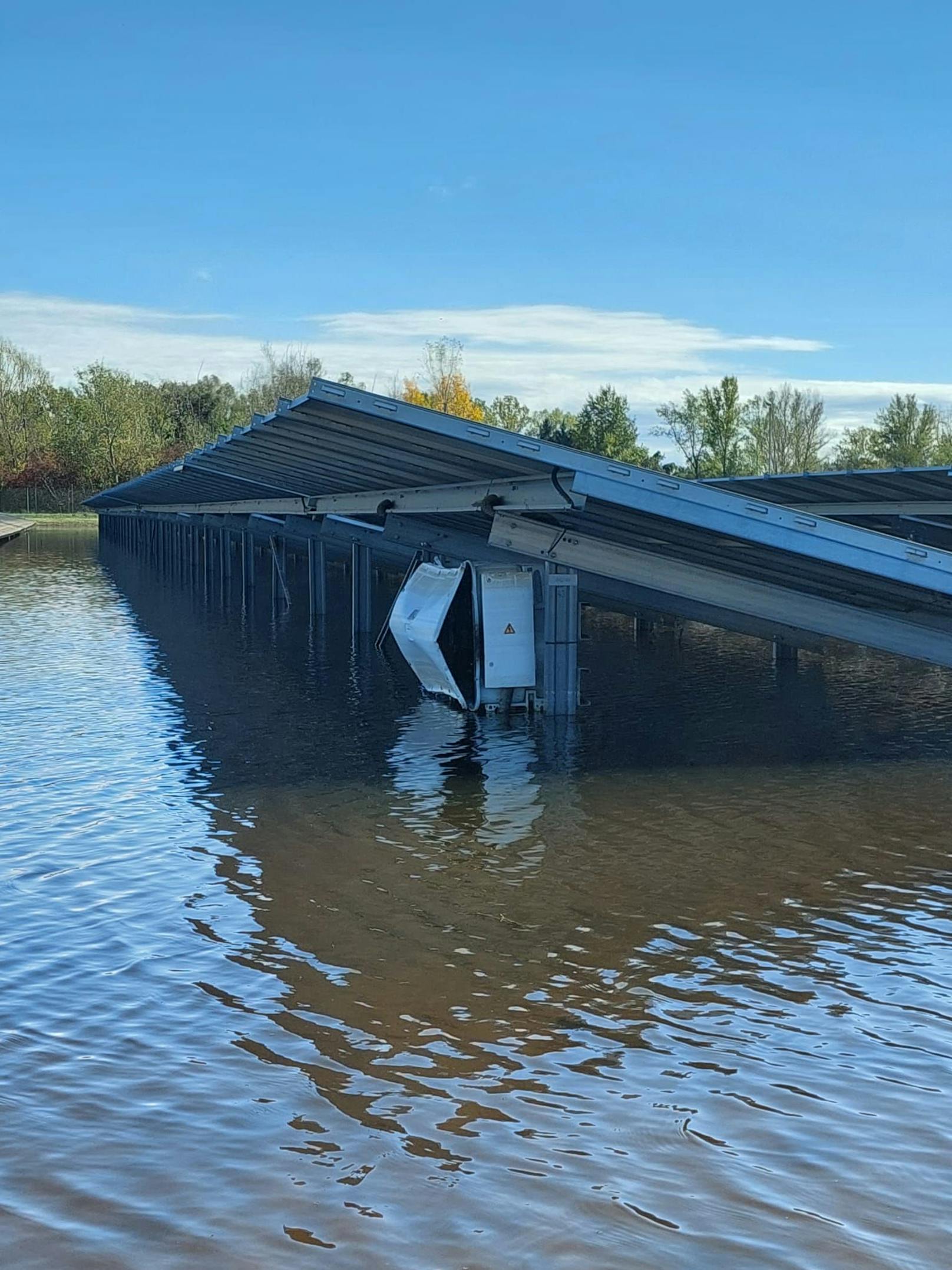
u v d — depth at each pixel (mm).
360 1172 5617
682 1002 7609
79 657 24672
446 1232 5125
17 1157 5742
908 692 20172
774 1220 5203
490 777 13898
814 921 9133
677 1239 5070
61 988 7859
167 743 15953
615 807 12555
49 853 10922
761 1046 6973
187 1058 6820
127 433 126562
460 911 9359
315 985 7891
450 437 12672
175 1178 5570
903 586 14570
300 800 12875
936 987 7852
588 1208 5305
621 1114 6156
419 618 19125
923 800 12789
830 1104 6254
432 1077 6594
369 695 19906
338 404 12266
